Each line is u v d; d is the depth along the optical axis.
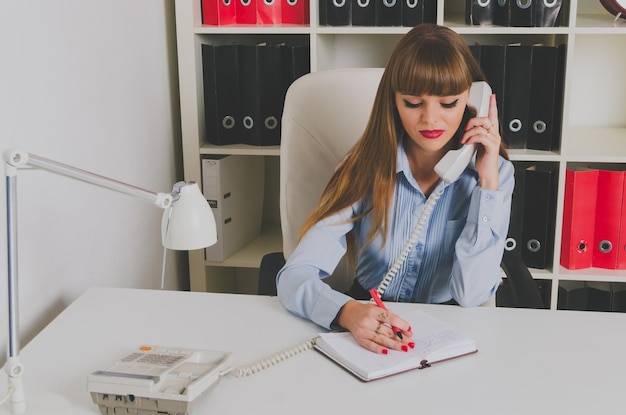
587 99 2.76
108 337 1.44
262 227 3.00
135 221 2.18
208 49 2.47
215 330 1.46
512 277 1.78
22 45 1.52
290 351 1.35
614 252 2.50
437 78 1.50
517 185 2.45
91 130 1.87
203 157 2.61
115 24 2.02
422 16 2.37
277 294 1.71
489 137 1.58
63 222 1.71
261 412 1.17
